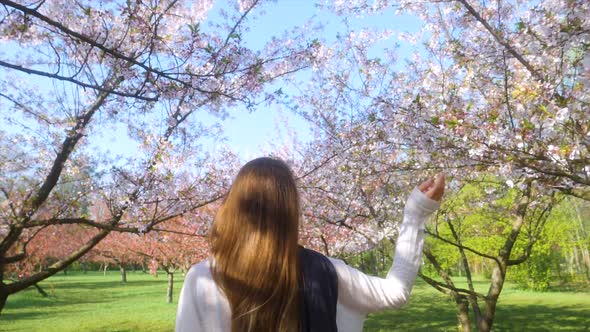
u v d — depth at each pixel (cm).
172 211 547
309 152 652
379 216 621
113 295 2267
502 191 602
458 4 454
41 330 1276
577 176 323
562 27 295
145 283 3180
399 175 567
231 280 102
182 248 1622
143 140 549
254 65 438
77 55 457
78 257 530
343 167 575
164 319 1445
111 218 541
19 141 556
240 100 434
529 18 344
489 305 599
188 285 108
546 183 373
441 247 1570
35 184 574
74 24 448
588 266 2416
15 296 2164
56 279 3681
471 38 467
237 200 108
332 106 662
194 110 538
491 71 457
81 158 587
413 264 116
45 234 1420
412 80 609
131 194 519
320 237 660
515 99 375
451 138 390
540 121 332
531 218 688
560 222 1861
